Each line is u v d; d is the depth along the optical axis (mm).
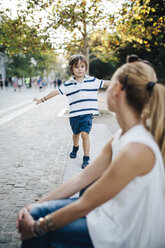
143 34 7820
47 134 5703
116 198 974
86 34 8148
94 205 927
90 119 3480
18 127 6492
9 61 40781
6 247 1847
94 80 3604
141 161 847
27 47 8117
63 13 7109
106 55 9742
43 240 1045
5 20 7684
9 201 2594
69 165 3488
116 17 7480
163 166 897
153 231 907
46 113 9094
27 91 26047
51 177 3240
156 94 920
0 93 21391
